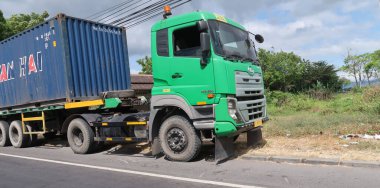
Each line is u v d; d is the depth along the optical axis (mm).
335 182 5965
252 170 7074
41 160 9594
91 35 10844
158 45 8219
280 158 7668
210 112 7609
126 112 10867
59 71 10383
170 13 8391
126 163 8539
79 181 7016
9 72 12664
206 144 10109
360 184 5785
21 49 11984
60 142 13336
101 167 8203
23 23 25438
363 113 12727
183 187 6156
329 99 19484
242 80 7977
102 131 9750
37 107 11383
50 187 6699
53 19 10391
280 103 19656
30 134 12250
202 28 7406
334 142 8852
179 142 8109
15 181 7320
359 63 29922
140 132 8891
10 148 12719
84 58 10547
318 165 7156
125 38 11867
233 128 7547
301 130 10469
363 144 8164
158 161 8500
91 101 10297
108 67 11211
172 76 8008
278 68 28125
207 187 6078
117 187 6422
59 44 10281
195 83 7727
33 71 11484
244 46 8664
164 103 8125
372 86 15922
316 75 31734
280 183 6074
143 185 6445
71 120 10578
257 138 9258
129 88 11797
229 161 8000
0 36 23438
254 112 8445
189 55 7797
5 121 13312
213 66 7500
